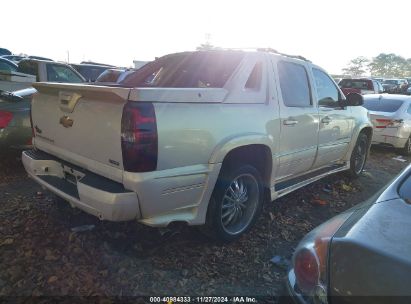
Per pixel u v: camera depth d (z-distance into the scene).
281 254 3.58
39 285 2.83
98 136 2.89
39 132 3.77
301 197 5.23
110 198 2.70
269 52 4.08
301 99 4.44
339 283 1.71
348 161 5.90
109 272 3.04
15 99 5.43
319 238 2.02
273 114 3.82
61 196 3.24
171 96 2.85
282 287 2.10
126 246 3.44
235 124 3.36
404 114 9.12
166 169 2.84
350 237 1.88
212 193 3.35
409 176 2.45
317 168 5.18
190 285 2.97
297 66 4.49
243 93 3.54
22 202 4.37
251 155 3.79
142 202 2.76
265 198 4.12
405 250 1.74
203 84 3.97
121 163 2.74
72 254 3.26
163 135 2.77
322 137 4.84
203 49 4.54
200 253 3.44
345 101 5.34
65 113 3.24
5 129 5.37
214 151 3.15
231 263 3.34
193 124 2.98
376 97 9.90
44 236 3.54
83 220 3.89
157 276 3.04
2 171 5.49
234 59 3.85
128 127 2.65
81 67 12.85
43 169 3.60
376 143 9.36
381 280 1.61
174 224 3.72
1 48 30.19
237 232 3.70
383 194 2.38
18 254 3.23
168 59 4.83
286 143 4.08
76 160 3.20
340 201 5.27
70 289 2.81
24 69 8.78
